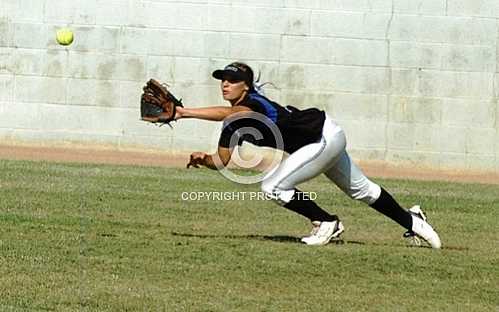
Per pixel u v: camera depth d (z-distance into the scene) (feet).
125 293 59.57
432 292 63.52
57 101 160.97
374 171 158.92
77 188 108.27
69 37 140.97
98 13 159.63
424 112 161.89
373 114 161.79
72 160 146.61
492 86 161.38
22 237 74.79
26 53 160.15
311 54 160.56
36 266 65.31
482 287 65.26
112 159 152.35
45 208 91.35
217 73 73.51
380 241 82.43
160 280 63.46
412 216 78.89
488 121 162.09
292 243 77.46
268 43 160.45
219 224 88.79
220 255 71.20
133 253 70.85
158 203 100.12
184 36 159.94
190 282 63.21
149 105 72.28
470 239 85.87
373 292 62.85
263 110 72.84
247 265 68.23
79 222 83.92
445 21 160.97
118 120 161.17
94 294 58.95
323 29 160.45
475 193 127.03
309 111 74.95
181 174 131.13
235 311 56.75
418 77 161.27
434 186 135.85
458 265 71.41
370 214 99.50
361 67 161.07
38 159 144.77
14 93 160.66
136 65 160.35
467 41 160.97
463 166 161.68
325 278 65.87
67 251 70.38
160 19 159.84
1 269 64.03
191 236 79.77
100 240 75.00
